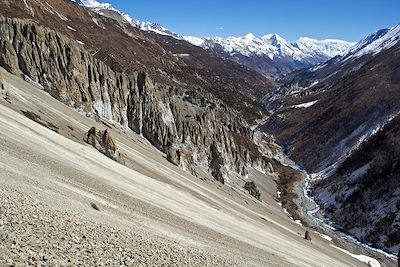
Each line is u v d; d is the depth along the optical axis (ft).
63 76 283.79
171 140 346.33
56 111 225.56
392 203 357.61
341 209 393.91
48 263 45.14
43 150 129.29
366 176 416.87
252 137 592.19
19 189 71.41
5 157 95.50
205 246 98.94
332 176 482.69
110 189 121.80
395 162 406.00
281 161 623.77
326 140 647.97
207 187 276.62
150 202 132.98
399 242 313.73
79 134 207.62
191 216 144.25
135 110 340.18
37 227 54.13
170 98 395.14
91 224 68.64
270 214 319.47
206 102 527.81
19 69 260.83
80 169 131.23
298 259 160.15
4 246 44.52
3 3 544.62
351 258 261.03
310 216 385.50
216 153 387.14
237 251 114.21
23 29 273.95
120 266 53.88
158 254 67.36
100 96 311.06
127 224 84.79
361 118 635.25
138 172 197.77
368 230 342.44
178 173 268.21
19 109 184.14
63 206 74.18
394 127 478.59
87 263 49.98
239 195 339.77
